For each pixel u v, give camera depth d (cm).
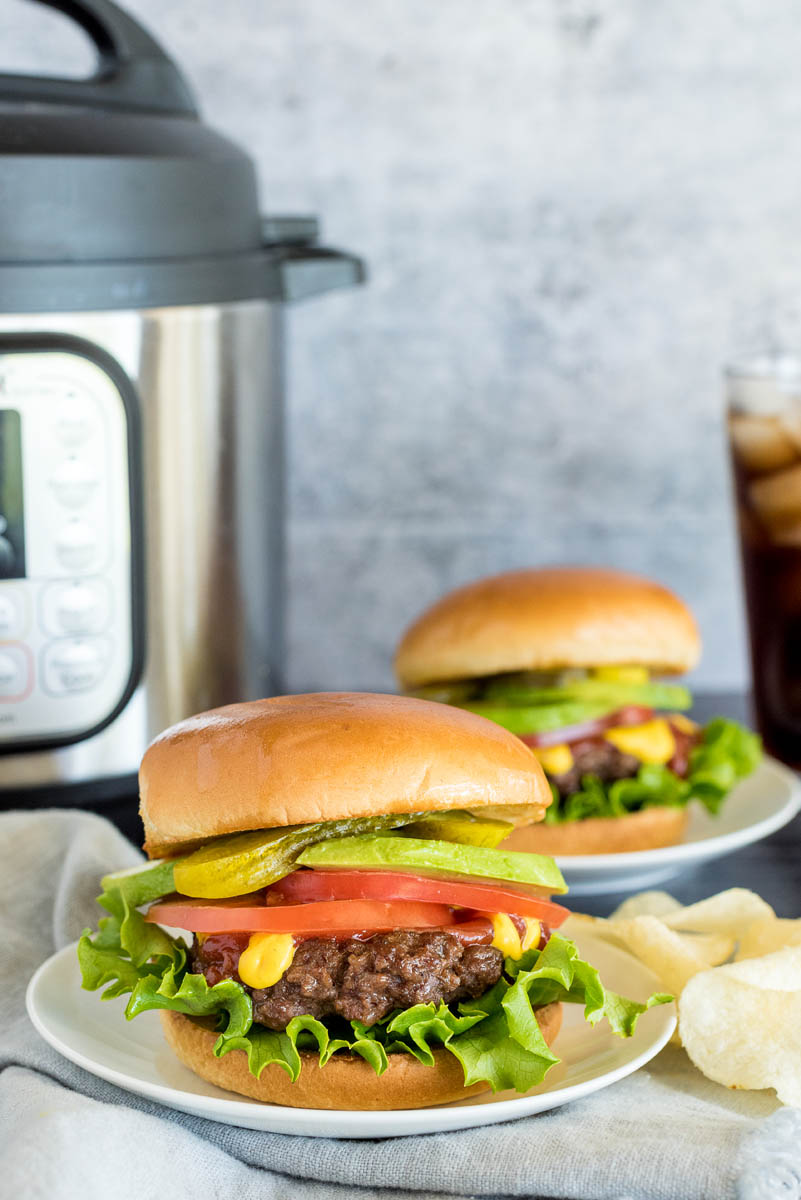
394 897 59
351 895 59
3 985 66
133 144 73
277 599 84
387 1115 56
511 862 60
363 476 102
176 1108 58
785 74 99
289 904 59
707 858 75
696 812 81
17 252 71
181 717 79
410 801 58
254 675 82
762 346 103
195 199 74
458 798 59
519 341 101
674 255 101
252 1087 58
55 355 72
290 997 58
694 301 102
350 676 105
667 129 99
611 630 79
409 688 84
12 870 70
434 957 58
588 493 104
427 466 102
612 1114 59
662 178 100
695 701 102
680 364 102
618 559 105
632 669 81
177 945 62
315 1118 56
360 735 59
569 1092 58
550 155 99
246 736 59
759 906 66
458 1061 58
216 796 59
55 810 74
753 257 101
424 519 103
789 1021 59
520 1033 57
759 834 76
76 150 72
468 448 103
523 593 80
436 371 101
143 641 76
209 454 78
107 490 74
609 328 102
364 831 60
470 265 100
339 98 97
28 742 75
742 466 86
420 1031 57
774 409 84
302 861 59
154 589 77
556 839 76
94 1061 59
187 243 74
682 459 104
